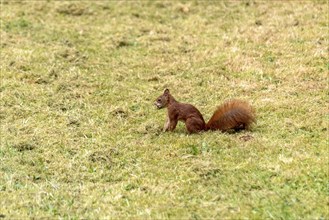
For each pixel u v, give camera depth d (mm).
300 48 27984
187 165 18688
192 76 26312
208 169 18125
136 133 21500
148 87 25453
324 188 16688
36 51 29016
